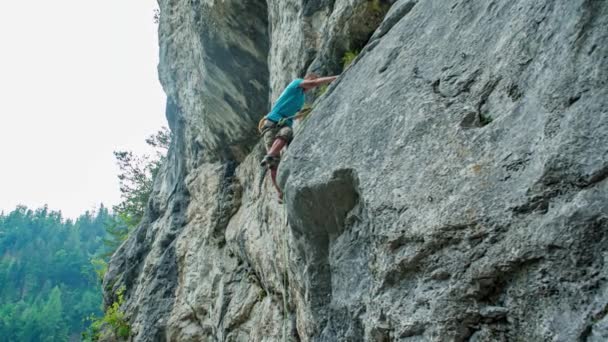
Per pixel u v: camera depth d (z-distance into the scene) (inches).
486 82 121.9
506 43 119.3
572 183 92.8
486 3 133.3
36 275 3240.7
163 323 477.7
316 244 166.6
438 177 119.0
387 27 183.8
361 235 144.8
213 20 391.2
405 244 120.6
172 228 545.6
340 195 150.3
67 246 3656.5
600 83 92.9
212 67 418.6
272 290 309.1
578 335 85.0
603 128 90.3
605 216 86.4
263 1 363.3
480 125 118.8
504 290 100.8
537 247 94.5
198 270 459.8
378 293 125.0
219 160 494.3
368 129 147.0
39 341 2449.6
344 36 243.9
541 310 92.5
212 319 413.4
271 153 211.6
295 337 239.9
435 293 110.2
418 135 129.7
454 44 137.3
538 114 103.5
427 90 136.0
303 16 282.2
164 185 674.8
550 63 104.4
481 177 110.2
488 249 103.0
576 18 99.5
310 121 179.3
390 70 156.3
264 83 399.2
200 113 476.7
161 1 588.1
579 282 87.8
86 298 2950.3
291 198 163.2
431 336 107.5
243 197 434.6
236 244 390.3
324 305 164.6
